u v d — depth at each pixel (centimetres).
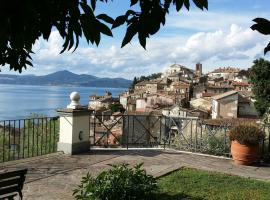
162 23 156
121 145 1021
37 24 140
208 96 6300
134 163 811
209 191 616
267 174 759
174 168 765
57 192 584
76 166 759
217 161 866
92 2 153
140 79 11338
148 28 153
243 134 820
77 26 150
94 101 7538
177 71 10731
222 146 923
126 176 516
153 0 156
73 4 147
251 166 826
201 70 11062
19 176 426
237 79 8688
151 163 817
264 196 596
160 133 1033
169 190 614
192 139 970
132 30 152
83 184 564
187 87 7406
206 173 736
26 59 210
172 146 1003
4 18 127
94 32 149
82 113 895
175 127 1022
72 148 872
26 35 137
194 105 6153
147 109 5728
